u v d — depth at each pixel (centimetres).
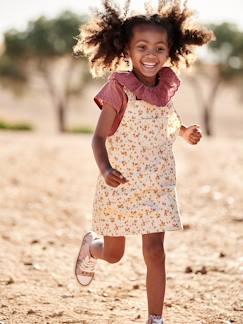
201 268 757
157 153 534
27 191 1320
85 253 598
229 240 900
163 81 542
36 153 2012
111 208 531
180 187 1372
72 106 8038
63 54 6906
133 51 535
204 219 1051
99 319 585
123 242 550
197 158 1898
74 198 1262
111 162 534
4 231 951
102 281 711
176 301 636
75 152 2081
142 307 621
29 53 6869
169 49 560
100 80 7156
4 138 2603
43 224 1023
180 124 553
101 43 557
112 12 552
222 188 1348
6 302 629
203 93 8919
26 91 7125
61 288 683
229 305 619
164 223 524
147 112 529
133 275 736
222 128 7325
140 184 527
